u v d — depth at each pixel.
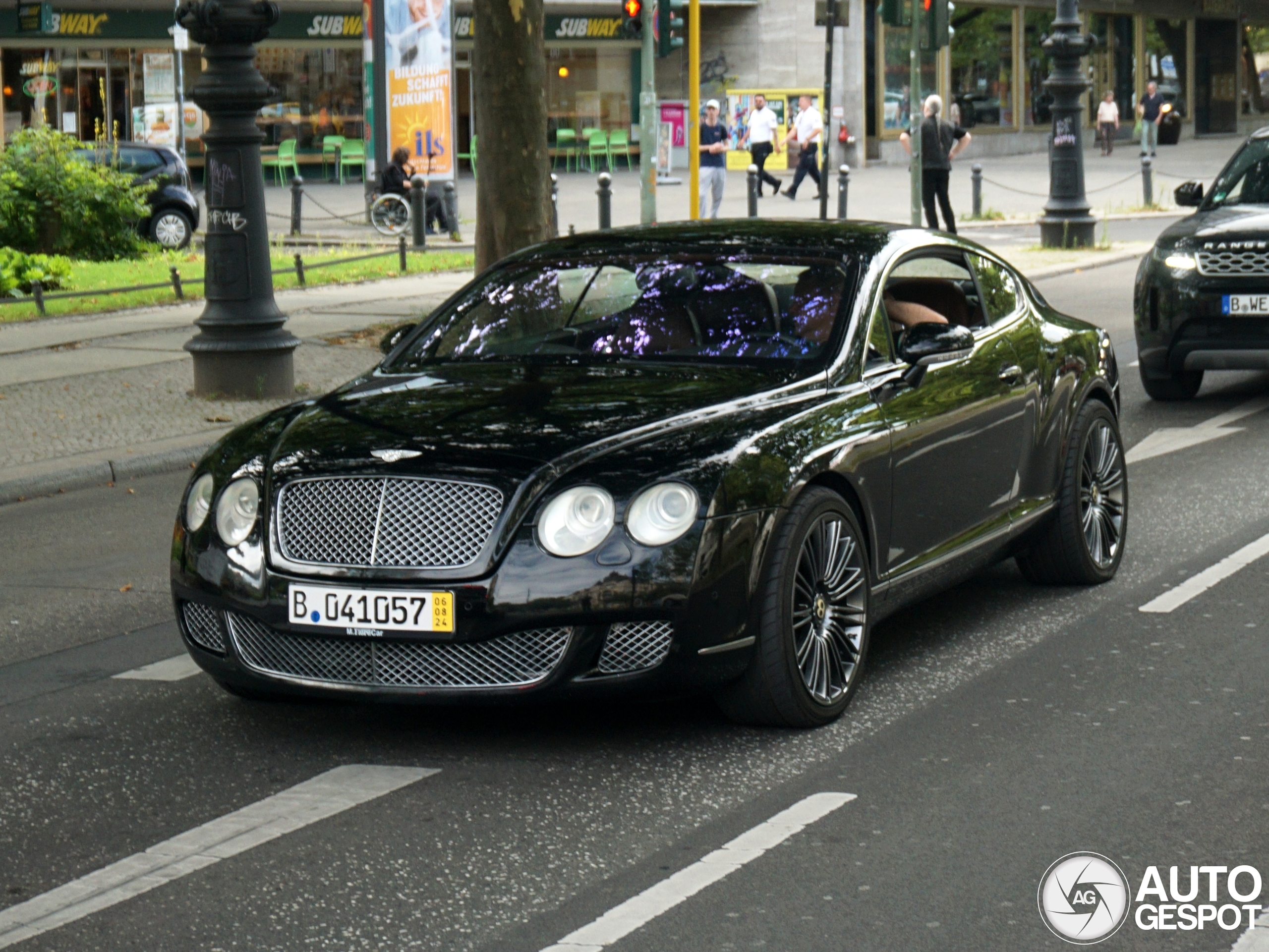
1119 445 9.14
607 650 6.12
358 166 54.25
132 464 13.05
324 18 53.03
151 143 33.44
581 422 6.53
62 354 18.33
